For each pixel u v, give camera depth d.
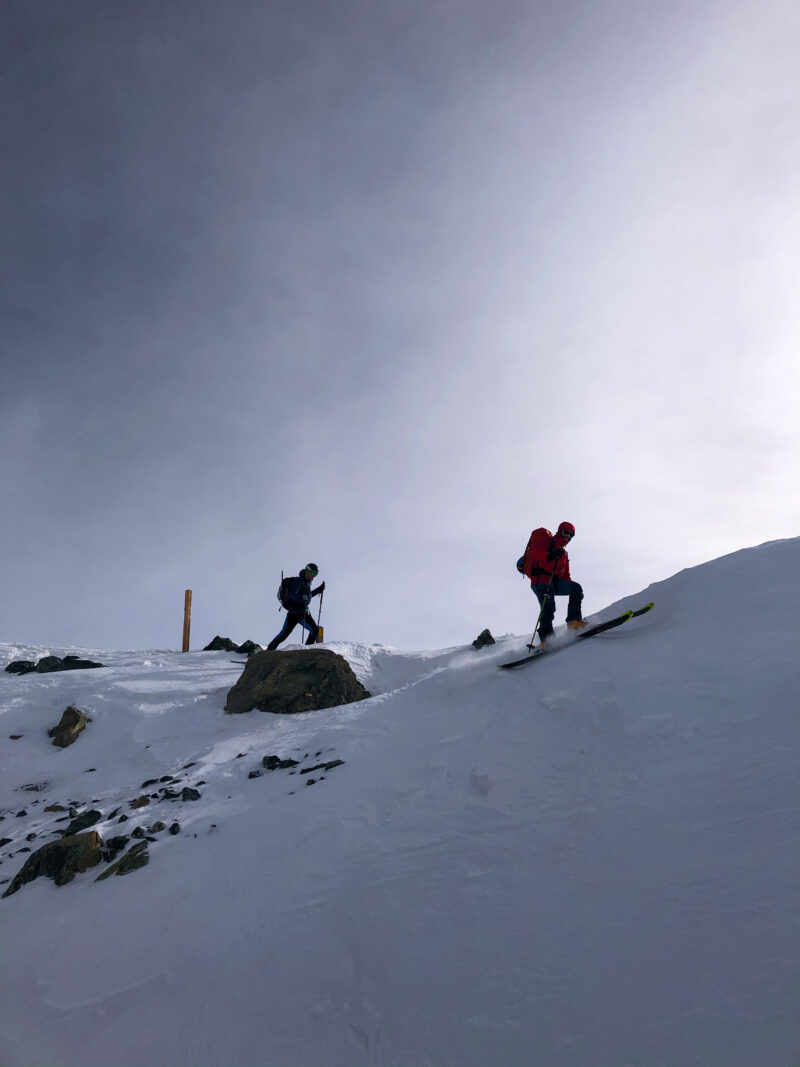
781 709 4.71
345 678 11.77
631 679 6.18
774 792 3.95
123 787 9.16
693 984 2.98
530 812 4.96
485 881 4.34
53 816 8.63
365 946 4.20
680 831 3.99
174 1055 3.91
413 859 4.89
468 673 9.24
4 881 7.02
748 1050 2.59
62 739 11.39
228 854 6.02
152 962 4.84
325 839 5.68
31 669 15.47
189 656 16.06
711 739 4.78
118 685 12.98
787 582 6.69
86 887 6.30
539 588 8.62
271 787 7.48
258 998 4.11
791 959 2.88
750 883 3.38
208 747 9.90
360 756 7.52
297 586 13.92
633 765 4.94
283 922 4.72
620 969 3.23
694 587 7.67
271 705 11.27
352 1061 3.42
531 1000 3.29
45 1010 4.72
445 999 3.54
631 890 3.71
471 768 6.03
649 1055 2.77
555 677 7.14
